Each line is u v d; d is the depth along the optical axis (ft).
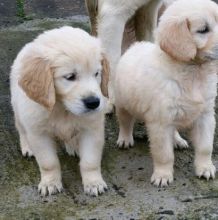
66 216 4.87
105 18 5.97
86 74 4.80
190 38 4.85
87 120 4.98
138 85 5.13
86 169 5.09
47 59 4.75
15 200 5.03
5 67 6.86
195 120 5.16
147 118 5.14
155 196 5.03
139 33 6.33
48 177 5.10
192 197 5.00
